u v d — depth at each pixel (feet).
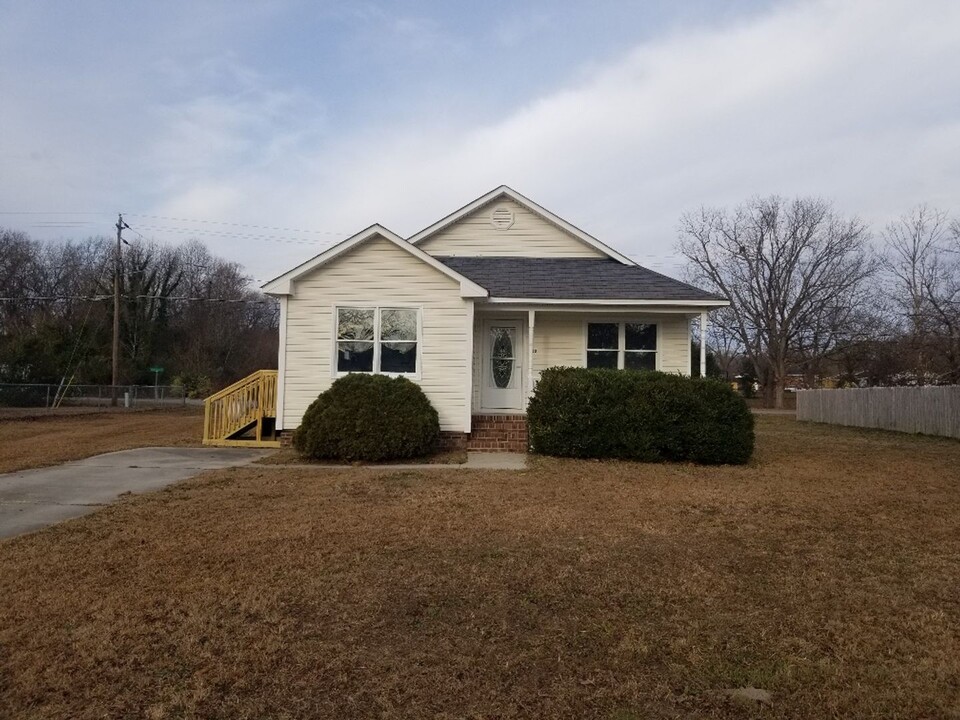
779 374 157.58
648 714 11.94
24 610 16.39
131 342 174.70
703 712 12.03
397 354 46.98
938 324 98.02
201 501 28.99
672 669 13.60
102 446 51.88
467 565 19.79
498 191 58.75
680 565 20.01
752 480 35.24
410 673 13.38
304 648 14.40
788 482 34.65
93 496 30.81
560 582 18.44
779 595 17.65
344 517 25.81
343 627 15.53
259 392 50.39
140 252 186.70
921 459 46.39
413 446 42.24
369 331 47.01
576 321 52.29
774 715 11.91
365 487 32.19
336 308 47.03
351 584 18.19
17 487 33.17
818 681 13.09
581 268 55.42
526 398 50.03
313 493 30.71
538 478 34.94
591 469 38.24
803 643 14.78
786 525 24.90
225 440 50.34
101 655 13.98
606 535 23.25
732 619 16.14
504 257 59.06
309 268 46.60
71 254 192.54
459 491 30.99
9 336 142.61
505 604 16.93
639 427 41.81
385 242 47.01
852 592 17.89
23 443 55.11
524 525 24.53
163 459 43.39
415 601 17.04
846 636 15.16
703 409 41.73
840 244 173.68
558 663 13.85
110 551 21.35
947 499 30.09
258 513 26.61
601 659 14.05
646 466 39.86
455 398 46.78
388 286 47.03
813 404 98.99
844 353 151.64
